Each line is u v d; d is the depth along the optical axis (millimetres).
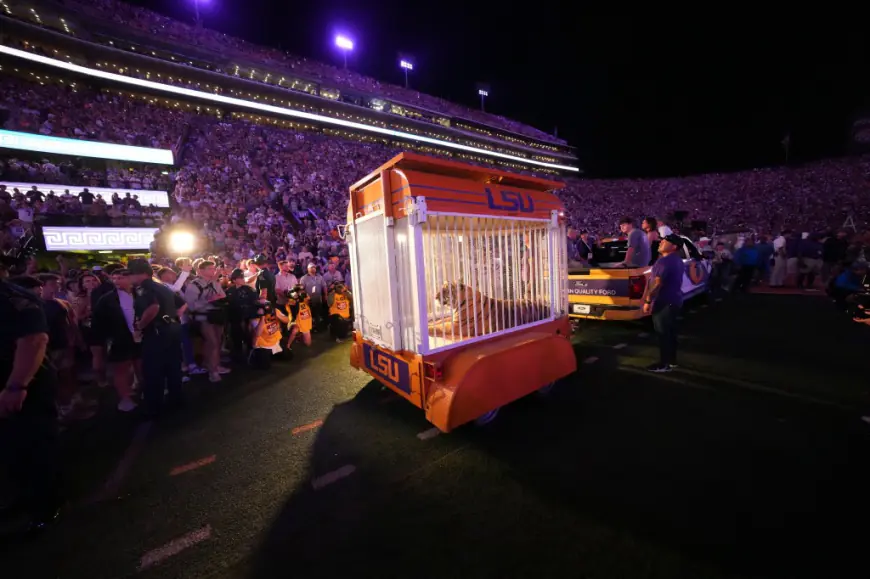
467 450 2914
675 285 4273
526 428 3203
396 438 3168
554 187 3982
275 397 4215
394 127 34938
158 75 23062
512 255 3584
